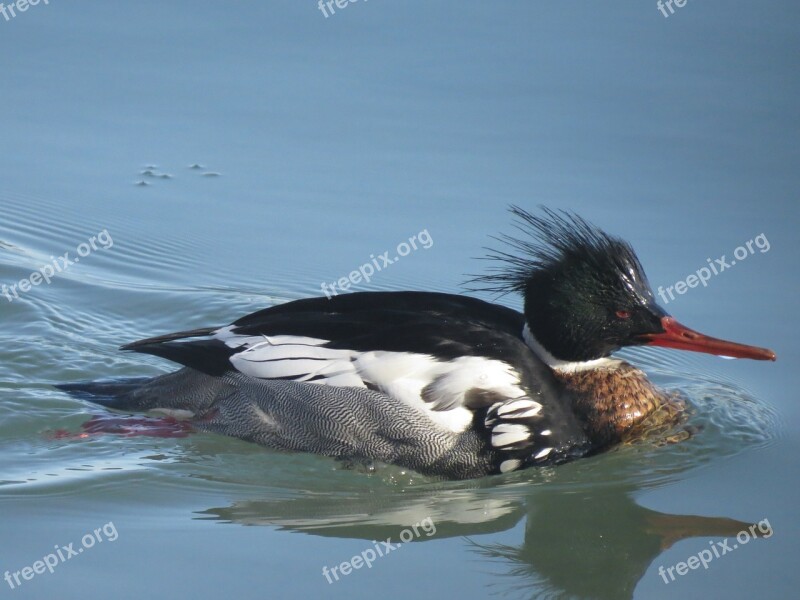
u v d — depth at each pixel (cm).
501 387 1355
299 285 1750
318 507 1303
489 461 1365
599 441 1414
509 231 1798
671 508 1315
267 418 1394
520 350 1388
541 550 1234
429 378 1352
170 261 1814
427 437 1349
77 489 1313
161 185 1934
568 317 1390
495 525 1277
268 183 1933
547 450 1379
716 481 1365
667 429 1462
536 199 1861
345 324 1397
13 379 1556
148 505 1293
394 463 1366
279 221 1864
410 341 1367
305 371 1379
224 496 1315
